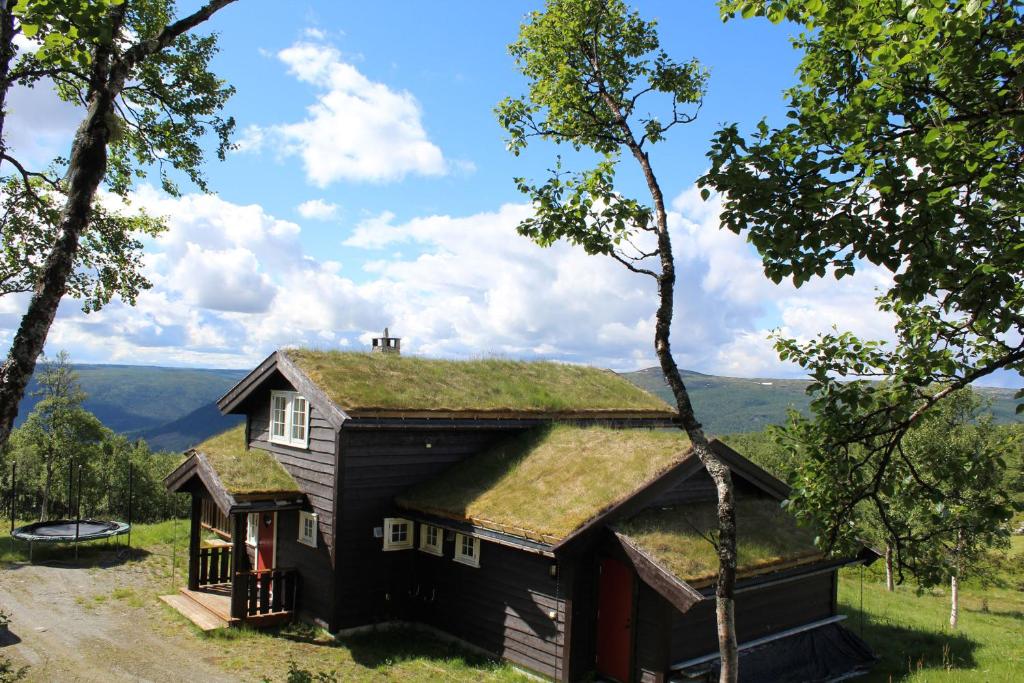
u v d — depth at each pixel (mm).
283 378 16281
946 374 6637
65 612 14328
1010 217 5387
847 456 6926
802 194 5383
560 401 17766
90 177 7375
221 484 14086
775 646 12430
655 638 10758
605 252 8141
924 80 5488
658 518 11836
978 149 5031
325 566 13945
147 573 17703
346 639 13477
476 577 13172
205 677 11195
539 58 9578
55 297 7008
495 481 13898
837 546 7008
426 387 16047
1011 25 5098
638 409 19281
